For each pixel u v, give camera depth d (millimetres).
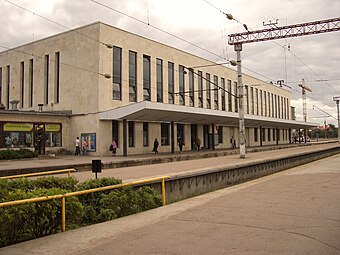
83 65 36562
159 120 38312
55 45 39469
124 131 33750
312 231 6902
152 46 42062
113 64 36875
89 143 35125
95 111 35094
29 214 6602
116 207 8852
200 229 7230
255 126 63375
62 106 38219
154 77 42156
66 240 6645
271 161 22859
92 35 35969
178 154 37094
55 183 9602
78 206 7758
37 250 6055
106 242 6484
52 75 39594
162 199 10836
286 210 8914
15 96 44156
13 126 30828
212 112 39812
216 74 55375
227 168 17547
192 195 14344
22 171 19734
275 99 80500
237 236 6629
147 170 21406
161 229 7344
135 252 5852
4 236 6445
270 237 6516
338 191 11930
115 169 23250
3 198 6879
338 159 30359
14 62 44500
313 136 153500
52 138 34625
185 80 47750
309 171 19562
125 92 37938
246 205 9727
